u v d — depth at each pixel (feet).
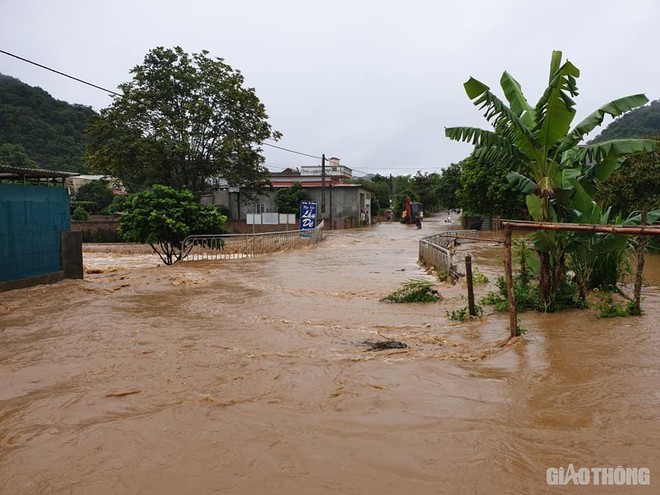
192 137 99.09
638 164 60.29
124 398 15.98
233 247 75.82
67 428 13.80
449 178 166.61
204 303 33.76
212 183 142.31
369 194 176.76
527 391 15.74
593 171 27.99
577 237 27.91
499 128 28.55
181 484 10.73
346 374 17.97
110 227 117.91
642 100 24.93
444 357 19.93
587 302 28.63
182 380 17.69
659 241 59.41
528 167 28.09
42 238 41.55
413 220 173.99
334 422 13.78
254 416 14.32
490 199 114.21
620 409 14.02
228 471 11.22
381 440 12.60
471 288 27.30
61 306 32.68
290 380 17.43
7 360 20.47
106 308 32.01
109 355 21.07
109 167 95.55
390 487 10.41
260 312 30.55
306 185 156.35
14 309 31.60
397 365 18.97
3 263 37.83
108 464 11.68
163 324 27.22
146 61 97.40
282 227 128.06
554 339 21.75
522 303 29.04
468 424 13.41
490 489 10.25
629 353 19.22
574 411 14.03
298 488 10.43
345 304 33.22
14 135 176.45
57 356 21.02
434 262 50.01
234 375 18.12
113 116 94.63
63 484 10.86
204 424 13.83
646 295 32.55
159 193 64.64
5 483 10.94
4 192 37.76
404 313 29.76
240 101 100.63
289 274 49.83
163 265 60.29
